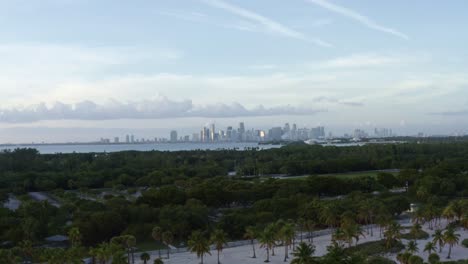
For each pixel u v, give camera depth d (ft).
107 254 465.88
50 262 437.58
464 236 639.76
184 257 556.92
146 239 624.59
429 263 483.10
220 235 530.68
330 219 647.15
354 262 394.52
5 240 580.30
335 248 412.57
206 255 564.71
